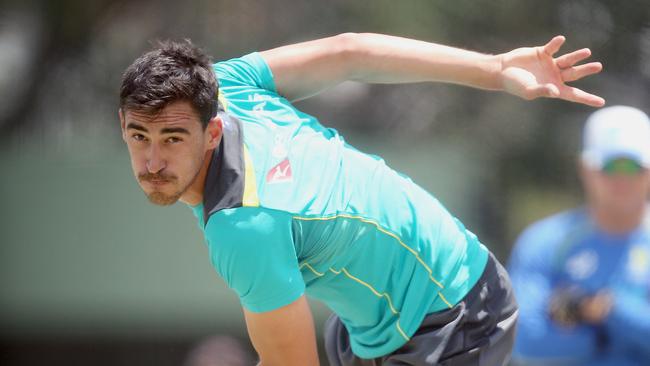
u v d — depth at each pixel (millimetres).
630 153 14883
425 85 29016
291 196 9555
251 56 10539
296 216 9516
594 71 10312
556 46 10242
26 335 28234
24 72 30125
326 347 12031
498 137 28641
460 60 10570
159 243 27938
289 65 10539
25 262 28156
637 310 14516
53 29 30156
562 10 27250
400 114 28953
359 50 10578
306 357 9633
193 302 27891
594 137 15453
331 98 29156
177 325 28000
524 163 28531
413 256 10344
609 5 27125
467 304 10562
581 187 28375
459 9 27672
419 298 10438
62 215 28203
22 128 29641
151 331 28094
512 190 28594
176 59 9094
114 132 29438
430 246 10430
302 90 10711
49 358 28234
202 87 9094
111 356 27984
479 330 10594
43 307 28125
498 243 28344
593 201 15438
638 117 15422
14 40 30484
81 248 28172
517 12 27391
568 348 14781
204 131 9188
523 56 10422
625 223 15094
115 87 29719
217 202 9336
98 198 28297
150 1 29875
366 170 10266
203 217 9625
